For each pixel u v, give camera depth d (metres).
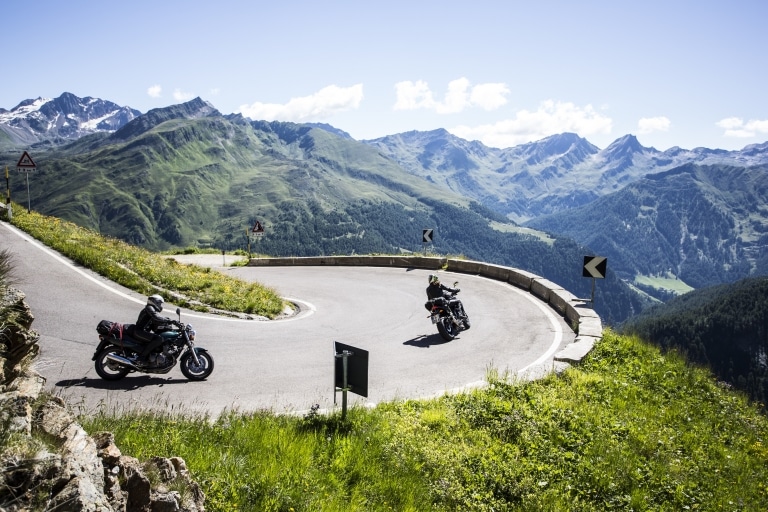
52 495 3.33
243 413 8.07
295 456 6.61
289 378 10.77
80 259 20.09
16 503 3.12
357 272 29.39
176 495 4.51
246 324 15.42
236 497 5.36
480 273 26.64
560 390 10.77
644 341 15.66
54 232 24.78
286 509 5.53
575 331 15.48
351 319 17.05
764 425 11.76
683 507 7.71
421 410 9.20
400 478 6.88
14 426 3.59
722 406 12.15
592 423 9.62
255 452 6.51
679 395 12.10
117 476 4.24
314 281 25.92
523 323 16.47
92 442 4.16
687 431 10.25
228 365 11.45
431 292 15.30
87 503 3.38
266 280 26.30
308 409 8.86
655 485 8.13
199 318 15.57
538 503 7.17
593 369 12.38
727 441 10.39
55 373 10.05
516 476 7.71
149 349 9.91
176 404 8.91
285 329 15.19
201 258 42.47
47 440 3.81
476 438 8.56
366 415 8.48
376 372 11.59
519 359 12.82
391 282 25.23
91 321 13.52
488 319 17.02
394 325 16.30
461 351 13.44
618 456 8.62
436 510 6.59
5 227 25.34
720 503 7.92
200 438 6.69
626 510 7.45
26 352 5.24
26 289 15.72
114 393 9.26
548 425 9.29
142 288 17.27
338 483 6.34
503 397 10.08
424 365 12.20
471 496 7.09
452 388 10.64
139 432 6.48
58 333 12.38
